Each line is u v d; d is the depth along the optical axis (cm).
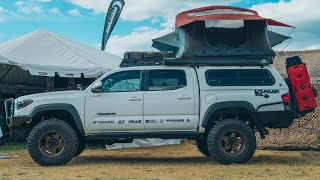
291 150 1079
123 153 1080
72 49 1534
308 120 1130
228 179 620
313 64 1359
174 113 808
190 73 824
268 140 1141
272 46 1012
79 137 874
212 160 898
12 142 1299
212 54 834
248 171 703
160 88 816
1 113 1373
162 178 625
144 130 810
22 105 813
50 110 812
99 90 816
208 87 814
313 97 816
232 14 849
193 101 809
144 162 866
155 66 834
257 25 852
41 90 1575
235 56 833
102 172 700
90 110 810
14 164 831
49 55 1459
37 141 793
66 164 824
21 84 1667
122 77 829
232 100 806
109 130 813
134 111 807
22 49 1441
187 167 766
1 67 1492
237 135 801
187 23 835
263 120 807
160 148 1218
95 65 1470
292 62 830
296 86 819
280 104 811
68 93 820
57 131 800
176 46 978
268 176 649
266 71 830
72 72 1398
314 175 660
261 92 813
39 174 681
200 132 812
